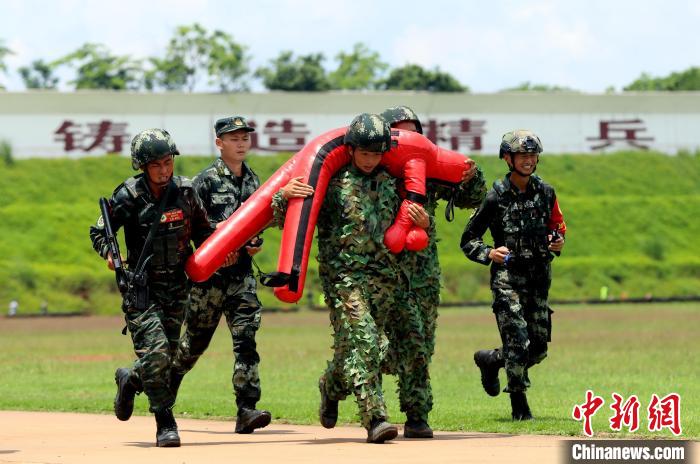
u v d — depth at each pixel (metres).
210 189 12.01
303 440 10.28
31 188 72.25
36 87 113.38
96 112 75.44
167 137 10.08
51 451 9.41
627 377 18.47
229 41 95.38
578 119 79.00
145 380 9.92
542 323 12.23
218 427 12.06
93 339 36.19
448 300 63.56
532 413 12.85
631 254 71.00
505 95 76.94
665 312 50.41
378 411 9.80
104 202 10.23
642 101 80.00
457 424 11.63
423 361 10.47
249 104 74.88
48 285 62.38
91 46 99.75
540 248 12.01
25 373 21.48
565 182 76.81
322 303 59.47
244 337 11.45
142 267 10.05
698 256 71.56
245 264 11.62
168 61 96.00
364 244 10.12
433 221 10.66
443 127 76.00
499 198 11.98
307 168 10.24
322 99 75.19
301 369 21.73
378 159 10.12
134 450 9.45
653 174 78.38
